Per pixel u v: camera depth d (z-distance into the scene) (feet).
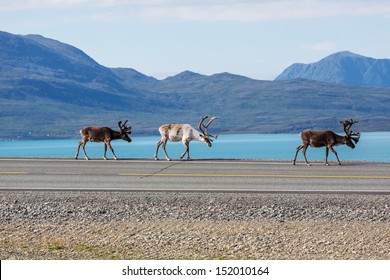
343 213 83.41
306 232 75.00
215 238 72.38
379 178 107.76
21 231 75.97
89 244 69.72
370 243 70.08
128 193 92.99
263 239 71.77
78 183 101.71
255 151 635.25
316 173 113.70
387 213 83.41
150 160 134.00
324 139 125.80
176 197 90.07
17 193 93.30
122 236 73.46
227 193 92.94
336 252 66.13
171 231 75.61
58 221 80.43
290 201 88.02
